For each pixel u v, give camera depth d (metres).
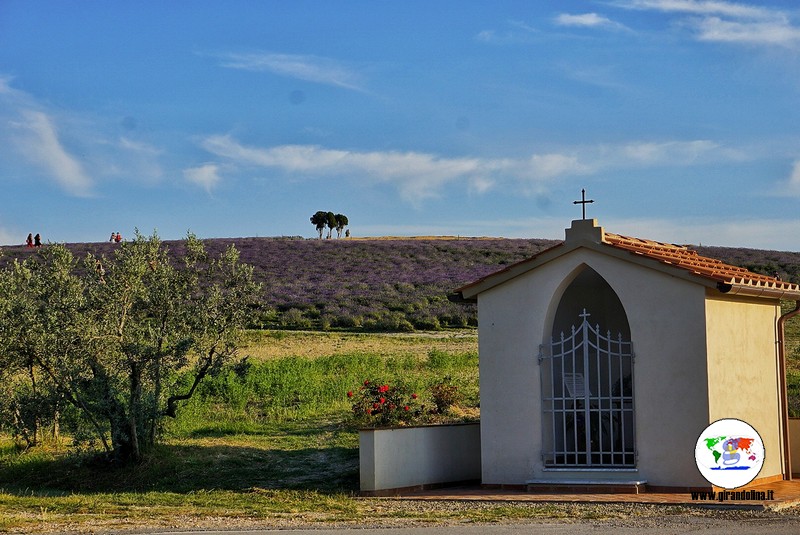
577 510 13.69
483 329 16.84
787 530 11.62
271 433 22.55
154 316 19.64
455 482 17.39
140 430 19.33
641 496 14.71
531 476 16.19
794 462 17.78
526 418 16.34
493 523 12.75
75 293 18.88
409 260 69.31
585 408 16.16
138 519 13.68
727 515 13.01
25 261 20.14
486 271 64.50
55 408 18.47
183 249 68.25
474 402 24.92
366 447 16.20
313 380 29.22
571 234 16.16
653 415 15.39
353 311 50.88
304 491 16.58
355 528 12.53
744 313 16.38
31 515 14.05
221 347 20.16
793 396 24.75
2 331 17.91
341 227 109.31
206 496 16.19
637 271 15.69
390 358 36.00
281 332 45.09
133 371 18.95
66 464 19.39
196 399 25.53
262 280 60.88
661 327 15.44
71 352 18.42
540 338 16.38
